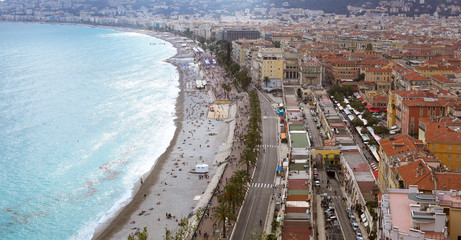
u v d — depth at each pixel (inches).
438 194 5206.7
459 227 4813.0
